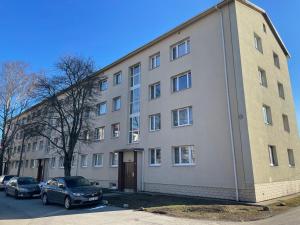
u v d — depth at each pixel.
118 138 26.70
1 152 39.81
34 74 39.38
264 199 15.91
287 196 18.19
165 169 20.78
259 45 20.75
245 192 15.47
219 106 17.73
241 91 16.70
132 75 26.94
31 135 26.81
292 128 23.34
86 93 26.64
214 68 18.53
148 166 22.42
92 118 29.05
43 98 26.06
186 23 20.91
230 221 10.60
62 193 15.79
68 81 26.17
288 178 19.92
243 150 15.95
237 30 17.73
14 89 39.62
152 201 16.52
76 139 26.05
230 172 16.34
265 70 20.33
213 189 17.11
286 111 22.86
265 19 22.44
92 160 30.11
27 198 22.23
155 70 23.62
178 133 20.23
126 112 26.17
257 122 17.23
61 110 26.22
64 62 26.34
